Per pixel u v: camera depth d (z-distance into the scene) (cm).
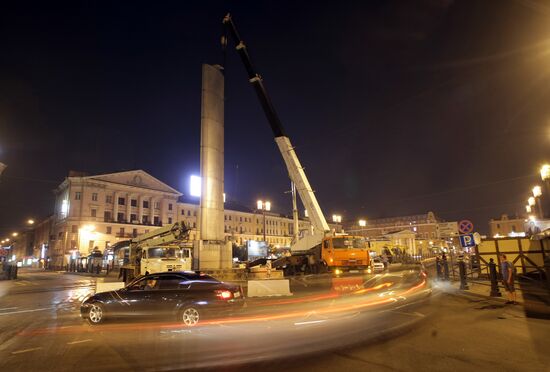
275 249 4900
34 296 1812
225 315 945
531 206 3906
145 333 846
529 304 1147
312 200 2105
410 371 543
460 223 1591
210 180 1892
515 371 541
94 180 7731
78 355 669
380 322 910
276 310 1144
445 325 863
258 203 4453
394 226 10650
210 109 1961
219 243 1855
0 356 672
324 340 735
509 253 1956
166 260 2016
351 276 1848
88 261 4909
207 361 611
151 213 8575
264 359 613
